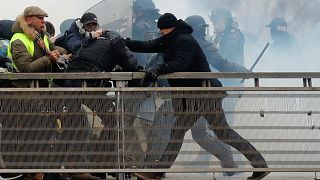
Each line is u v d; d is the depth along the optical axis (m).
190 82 25.16
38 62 25.23
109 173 26.25
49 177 25.77
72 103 24.44
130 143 24.42
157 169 24.38
